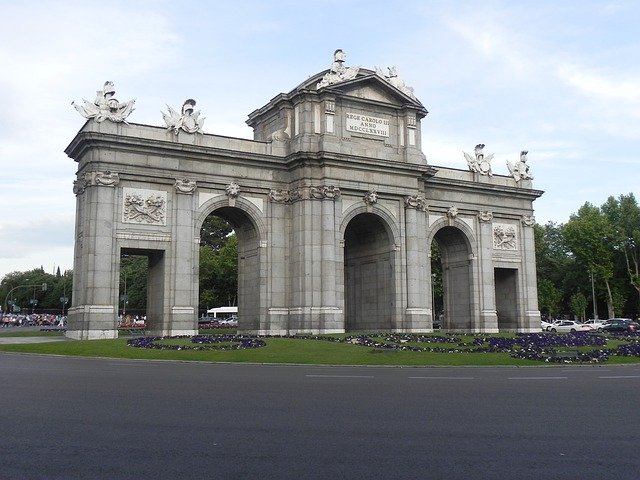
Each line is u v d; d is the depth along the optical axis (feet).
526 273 233.96
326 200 184.44
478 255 224.74
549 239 433.07
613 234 353.10
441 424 46.83
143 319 377.71
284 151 191.62
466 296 225.35
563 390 69.46
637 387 73.05
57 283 615.57
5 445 38.88
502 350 133.90
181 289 172.86
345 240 219.61
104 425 45.42
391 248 198.29
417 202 200.44
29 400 57.67
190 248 175.42
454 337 165.37
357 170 190.90
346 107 193.26
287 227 189.78
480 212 226.58
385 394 64.59
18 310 526.16
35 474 32.32
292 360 117.08
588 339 164.04
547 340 159.43
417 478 32.04
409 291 196.24
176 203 175.11
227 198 183.01
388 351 128.67
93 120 167.63
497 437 42.14
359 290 212.43
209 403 56.54
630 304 383.65
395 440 41.01
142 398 59.52
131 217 169.27
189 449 38.04
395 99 202.39
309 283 181.27
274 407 54.49
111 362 110.73
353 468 33.94
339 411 52.60
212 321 343.46
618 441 41.09
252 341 143.84
